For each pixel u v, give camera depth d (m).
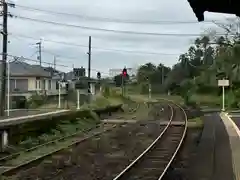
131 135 24.08
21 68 56.62
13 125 18.98
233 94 52.47
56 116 25.38
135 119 35.97
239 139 17.75
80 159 15.47
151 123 31.45
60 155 16.42
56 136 22.25
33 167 13.77
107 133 25.28
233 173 10.77
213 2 6.71
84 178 11.95
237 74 54.38
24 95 48.03
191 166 13.19
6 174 12.45
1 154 16.84
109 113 42.09
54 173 12.78
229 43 56.69
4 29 27.67
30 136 20.48
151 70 120.25
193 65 96.00
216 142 17.16
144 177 11.77
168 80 105.00
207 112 41.62
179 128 27.30
